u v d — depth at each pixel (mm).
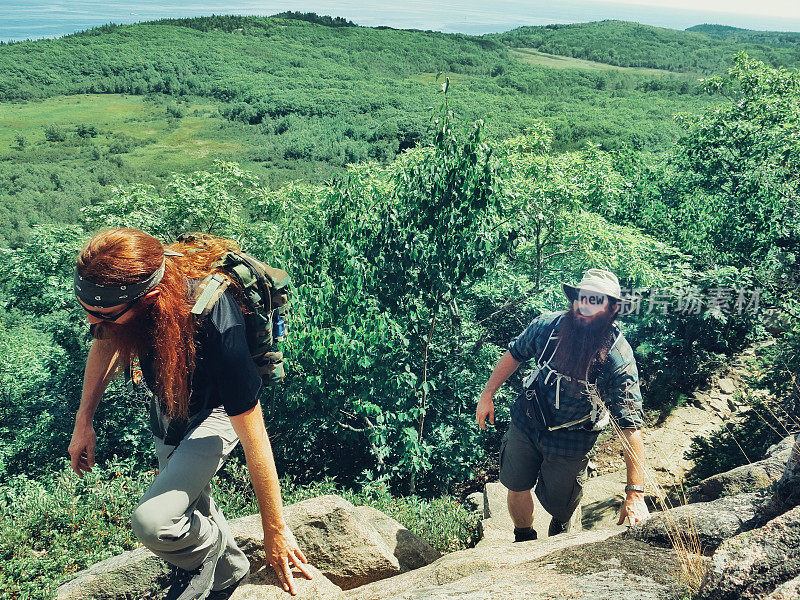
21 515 4906
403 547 3189
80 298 1375
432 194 8523
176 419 1708
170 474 1640
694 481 7684
